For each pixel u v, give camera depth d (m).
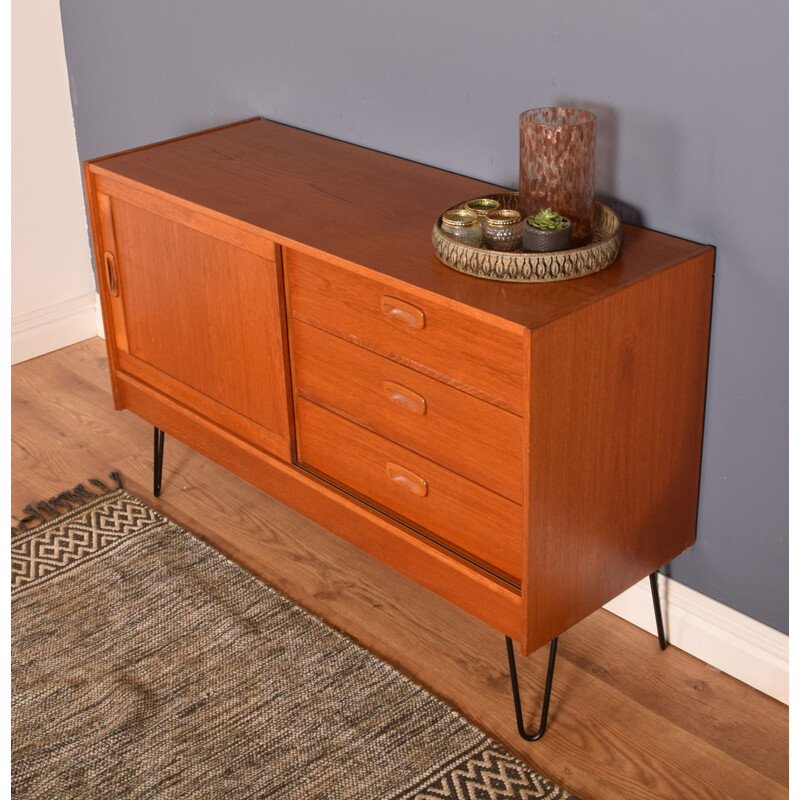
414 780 1.78
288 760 1.83
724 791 1.75
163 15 2.63
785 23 1.53
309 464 2.04
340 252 1.75
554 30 1.83
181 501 2.54
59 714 1.95
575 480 1.66
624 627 2.11
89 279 3.27
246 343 2.04
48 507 2.53
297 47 2.33
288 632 2.11
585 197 1.72
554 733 1.87
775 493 1.82
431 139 2.14
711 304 1.78
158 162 2.23
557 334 1.52
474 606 1.80
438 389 1.69
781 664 1.89
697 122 1.69
